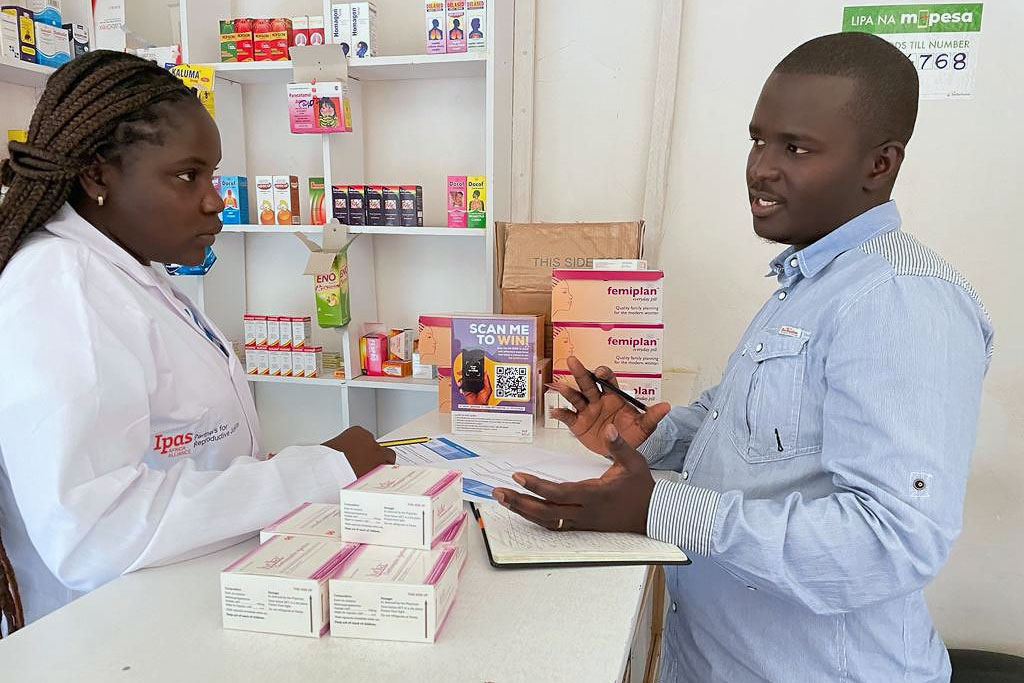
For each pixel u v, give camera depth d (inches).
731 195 84.2
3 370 35.3
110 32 89.8
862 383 31.8
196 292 95.1
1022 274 78.0
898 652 36.5
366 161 97.1
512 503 36.4
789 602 36.8
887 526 30.2
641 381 61.9
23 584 43.9
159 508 36.0
